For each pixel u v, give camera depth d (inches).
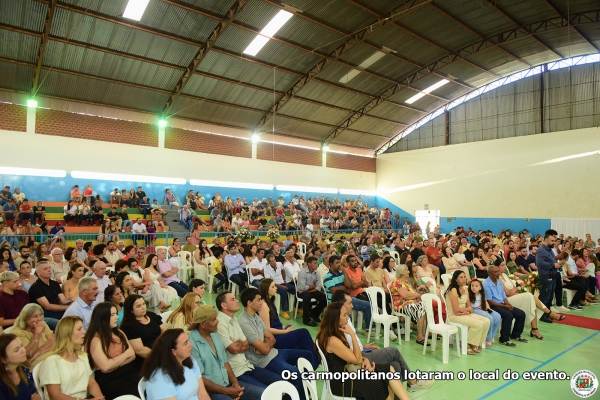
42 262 207.6
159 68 552.4
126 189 629.3
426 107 847.7
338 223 751.1
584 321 303.9
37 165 555.5
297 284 295.1
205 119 693.9
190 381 118.4
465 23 577.6
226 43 535.2
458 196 831.1
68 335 128.0
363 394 139.9
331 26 539.8
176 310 173.9
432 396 172.7
